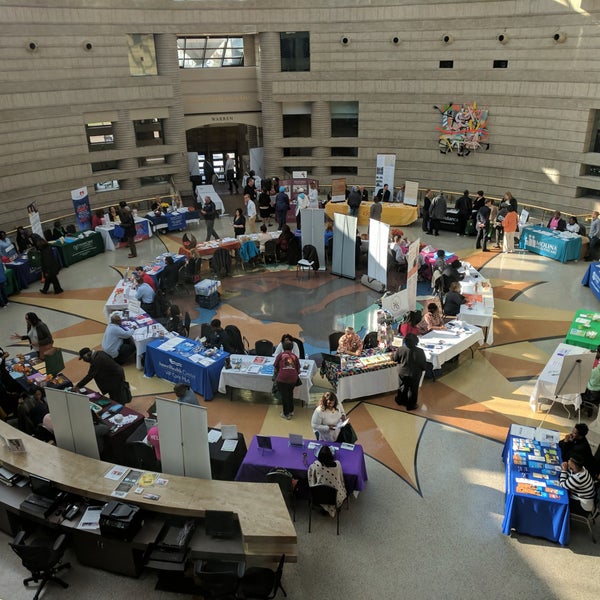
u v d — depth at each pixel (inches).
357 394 406.0
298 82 911.0
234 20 873.5
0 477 302.0
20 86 772.6
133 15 840.9
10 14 748.0
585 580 267.3
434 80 848.3
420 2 821.9
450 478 333.4
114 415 348.2
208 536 270.4
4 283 573.9
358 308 552.1
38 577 266.5
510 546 287.1
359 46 874.8
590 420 383.2
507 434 357.4
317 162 963.3
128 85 868.6
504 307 546.6
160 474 293.7
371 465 345.1
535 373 436.8
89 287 619.5
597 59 706.2
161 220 780.0
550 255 665.6
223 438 324.8
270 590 251.1
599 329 438.3
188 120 973.8
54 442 342.0
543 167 791.1
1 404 384.5
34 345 432.1
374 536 294.2
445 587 264.8
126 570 274.4
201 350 426.3
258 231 781.9
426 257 597.3
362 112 910.4
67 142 833.5
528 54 764.0
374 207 751.1
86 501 288.2
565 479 288.8
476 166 855.1
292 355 376.5
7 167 775.7
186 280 594.9
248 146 1107.3
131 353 458.6
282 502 274.2
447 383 427.2
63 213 848.3
